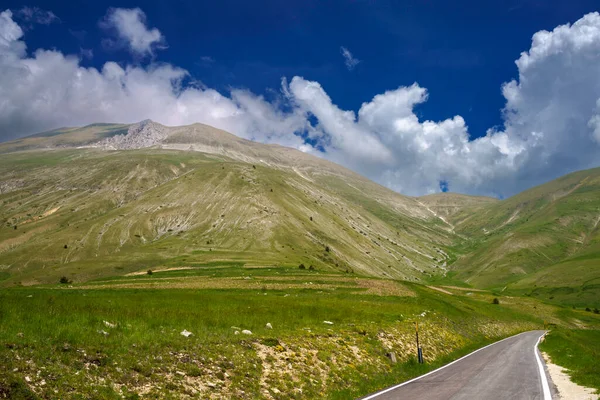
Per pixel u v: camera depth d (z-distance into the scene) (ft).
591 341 210.38
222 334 69.87
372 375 69.26
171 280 346.13
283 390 53.16
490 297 449.89
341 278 359.46
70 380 39.45
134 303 104.63
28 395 34.96
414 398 53.26
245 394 48.88
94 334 55.72
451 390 58.49
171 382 45.75
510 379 67.72
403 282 355.15
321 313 120.57
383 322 116.57
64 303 87.45
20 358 40.73
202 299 144.77
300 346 71.87
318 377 61.05
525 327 264.11
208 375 50.72
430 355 96.12
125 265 583.99
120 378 43.34
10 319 58.54
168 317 83.66
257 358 60.59
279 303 142.92
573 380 66.18
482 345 136.15
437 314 165.37
